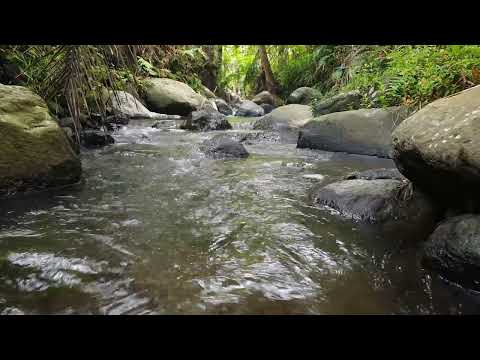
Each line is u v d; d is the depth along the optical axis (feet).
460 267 5.25
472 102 6.30
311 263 5.97
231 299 4.93
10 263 5.56
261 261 5.99
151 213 8.03
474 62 13.41
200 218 7.82
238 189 10.05
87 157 13.46
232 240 6.76
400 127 7.25
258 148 17.37
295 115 23.84
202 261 5.93
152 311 4.65
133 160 13.33
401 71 16.47
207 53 47.78
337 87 27.40
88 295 4.91
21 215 7.57
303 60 39.37
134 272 5.51
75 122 12.56
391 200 7.89
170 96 28.58
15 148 8.66
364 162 13.82
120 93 24.26
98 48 12.79
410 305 4.88
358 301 4.97
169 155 14.49
